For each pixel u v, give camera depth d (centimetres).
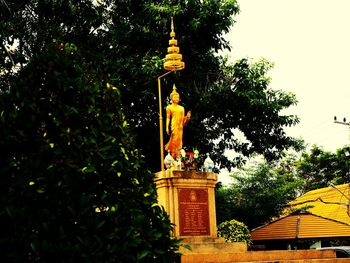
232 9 1992
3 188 548
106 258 534
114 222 555
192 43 2025
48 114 577
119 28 1988
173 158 1326
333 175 4091
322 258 1305
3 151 561
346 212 2831
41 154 557
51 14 1917
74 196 549
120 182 588
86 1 1973
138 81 1870
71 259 516
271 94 2175
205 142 2166
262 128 2191
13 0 1847
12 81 610
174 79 1891
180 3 2006
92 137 579
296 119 2170
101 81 639
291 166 4278
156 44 2000
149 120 2067
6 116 571
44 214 529
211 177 1303
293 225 2519
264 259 1230
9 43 1744
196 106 1994
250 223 2670
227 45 2091
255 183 2692
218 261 1171
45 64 606
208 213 1282
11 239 520
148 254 565
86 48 1897
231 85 2095
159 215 609
